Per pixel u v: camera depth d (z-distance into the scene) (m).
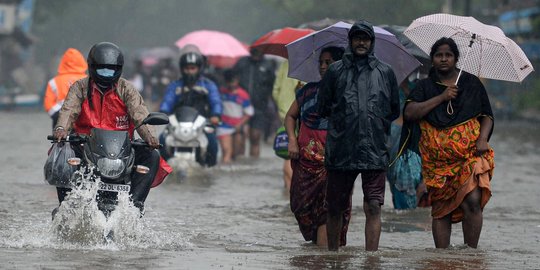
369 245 19.86
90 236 20.38
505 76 22.12
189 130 37.41
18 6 124.12
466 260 19.00
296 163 21.75
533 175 40.34
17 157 43.91
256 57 46.66
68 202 20.61
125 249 19.84
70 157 20.91
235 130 44.09
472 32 21.77
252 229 24.31
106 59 20.47
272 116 56.31
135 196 21.16
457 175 20.84
